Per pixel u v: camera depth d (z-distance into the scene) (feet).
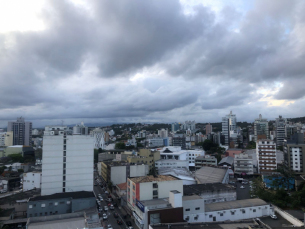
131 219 209.26
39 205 206.08
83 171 250.78
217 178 308.81
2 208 213.25
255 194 250.98
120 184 295.48
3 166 420.36
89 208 204.74
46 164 239.30
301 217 180.86
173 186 209.67
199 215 188.14
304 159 357.41
